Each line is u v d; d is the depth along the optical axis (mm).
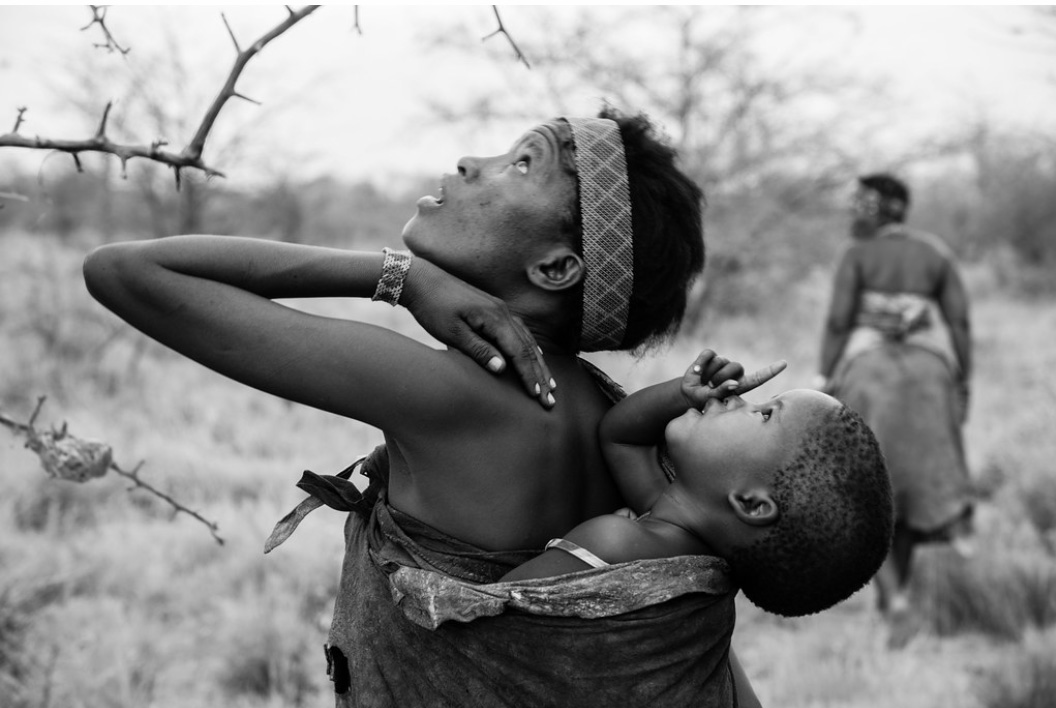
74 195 16688
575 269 1677
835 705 4465
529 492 1656
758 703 2023
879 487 1642
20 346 9953
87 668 4383
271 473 7191
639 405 1752
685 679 1604
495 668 1562
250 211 16344
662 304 1752
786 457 1611
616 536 1601
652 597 1554
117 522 6211
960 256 25531
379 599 1659
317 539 5883
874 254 5887
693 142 14984
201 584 5438
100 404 8531
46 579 5117
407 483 1678
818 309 16625
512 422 1641
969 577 5684
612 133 1718
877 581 5621
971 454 8258
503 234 1673
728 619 1689
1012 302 20312
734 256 14938
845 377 5789
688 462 1662
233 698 4480
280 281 1587
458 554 1618
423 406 1579
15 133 2070
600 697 1544
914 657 5141
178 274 1546
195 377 9922
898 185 5918
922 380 5668
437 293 1618
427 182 20422
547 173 1683
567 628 1538
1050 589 5602
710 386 1746
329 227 20438
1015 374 11836
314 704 4371
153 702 4305
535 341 1699
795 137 15477
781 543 1620
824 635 5328
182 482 6875
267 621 4848
